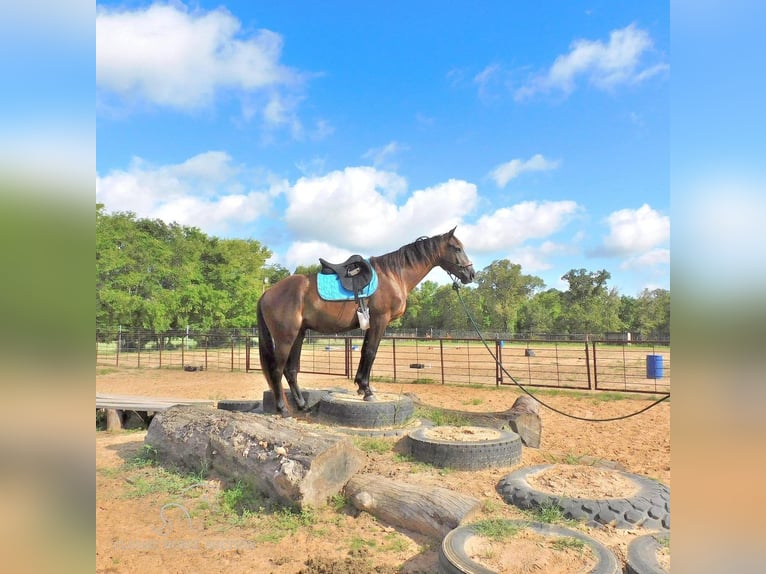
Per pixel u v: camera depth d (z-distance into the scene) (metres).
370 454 5.59
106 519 4.23
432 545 3.71
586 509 3.87
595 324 61.41
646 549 3.11
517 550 3.07
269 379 6.70
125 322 31.81
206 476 5.20
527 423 6.59
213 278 41.31
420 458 5.34
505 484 4.48
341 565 3.37
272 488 4.52
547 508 3.98
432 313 62.94
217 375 16.73
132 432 8.09
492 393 11.53
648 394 11.26
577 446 6.54
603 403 9.98
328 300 6.52
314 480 4.35
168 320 33.94
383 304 6.76
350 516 4.25
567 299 73.69
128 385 14.09
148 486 4.98
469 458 5.09
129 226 32.88
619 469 5.45
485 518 3.82
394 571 3.33
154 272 34.56
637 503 3.93
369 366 6.95
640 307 65.94
